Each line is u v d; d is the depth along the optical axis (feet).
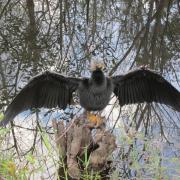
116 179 22.06
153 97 24.62
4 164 15.90
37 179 19.74
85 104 23.97
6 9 56.75
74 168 21.88
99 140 22.85
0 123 22.18
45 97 23.98
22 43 52.65
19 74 52.49
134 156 20.16
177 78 51.06
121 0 59.06
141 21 57.36
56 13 59.57
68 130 22.99
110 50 52.26
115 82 24.35
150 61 53.36
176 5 58.03
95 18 56.34
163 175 19.22
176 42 55.72
